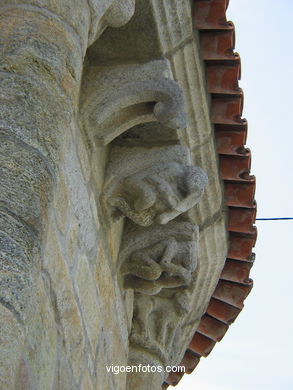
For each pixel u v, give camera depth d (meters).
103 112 3.72
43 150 2.57
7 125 2.55
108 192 3.99
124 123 3.82
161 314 4.85
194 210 4.53
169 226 4.45
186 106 4.21
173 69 4.06
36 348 2.99
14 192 2.39
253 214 4.88
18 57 2.75
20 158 2.49
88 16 3.13
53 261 3.26
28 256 2.30
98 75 3.85
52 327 3.24
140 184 3.95
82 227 3.69
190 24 4.04
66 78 2.84
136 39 3.88
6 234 2.29
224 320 5.62
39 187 2.47
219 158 4.66
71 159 3.53
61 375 3.30
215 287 5.33
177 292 4.83
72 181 3.54
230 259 5.21
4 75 2.69
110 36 3.88
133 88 3.75
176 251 4.39
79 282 3.62
